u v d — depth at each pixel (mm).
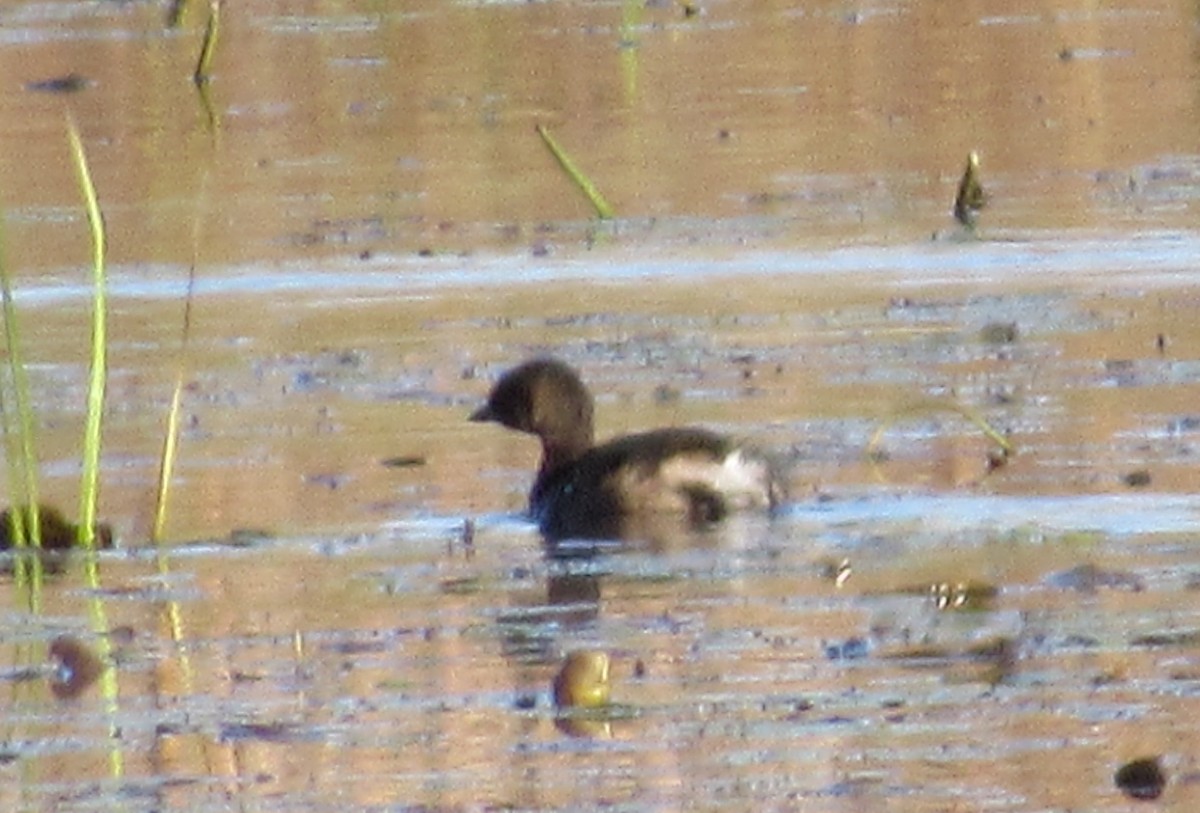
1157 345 16594
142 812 9172
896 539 12594
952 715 9883
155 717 10289
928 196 21469
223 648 11195
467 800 9148
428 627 11398
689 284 18953
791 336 17281
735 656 10766
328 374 16641
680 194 21875
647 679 10500
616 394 15781
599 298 18672
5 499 13812
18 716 10383
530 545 12883
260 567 12531
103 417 15617
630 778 9328
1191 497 13133
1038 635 10867
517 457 14648
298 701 10430
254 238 20656
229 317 18359
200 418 15602
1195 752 9367
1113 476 13617
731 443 13414
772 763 9422
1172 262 18938
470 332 17734
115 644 11305
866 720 9859
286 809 9141
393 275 19469
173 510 13594
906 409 14359
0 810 9258
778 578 12039
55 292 19125
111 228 20906
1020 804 8883
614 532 13086
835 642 10898
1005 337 17000
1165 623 10969
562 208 21547
